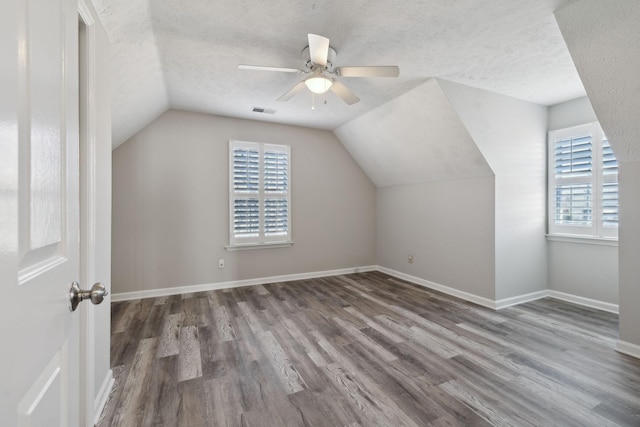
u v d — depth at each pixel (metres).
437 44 2.32
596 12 1.78
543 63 2.62
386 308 3.32
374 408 1.69
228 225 4.12
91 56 1.46
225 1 1.84
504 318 3.03
